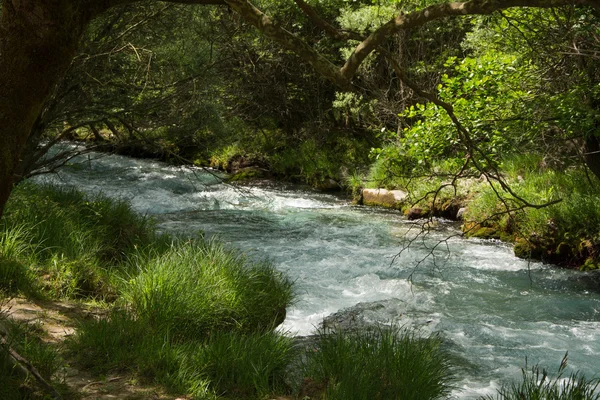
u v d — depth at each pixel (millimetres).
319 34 17844
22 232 6562
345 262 10305
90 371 4406
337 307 8086
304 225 13242
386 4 11211
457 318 7848
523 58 9055
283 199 16406
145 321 5227
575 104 8672
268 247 11180
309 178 18875
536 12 8141
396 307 8031
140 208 14445
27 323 4883
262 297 6340
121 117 8648
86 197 9273
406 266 10156
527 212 11336
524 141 10469
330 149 19750
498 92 9117
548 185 11969
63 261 6305
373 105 17469
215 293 5828
